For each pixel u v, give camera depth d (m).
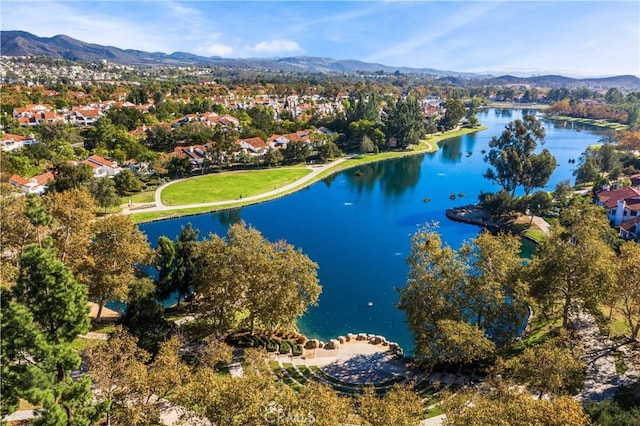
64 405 30.88
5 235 50.78
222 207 125.19
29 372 28.23
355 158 195.00
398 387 36.91
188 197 131.88
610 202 110.31
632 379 47.56
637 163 153.75
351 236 108.19
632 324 57.75
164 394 36.88
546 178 122.12
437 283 51.59
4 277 44.97
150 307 52.34
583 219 81.81
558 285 55.25
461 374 51.34
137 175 146.12
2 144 157.00
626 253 55.72
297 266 55.75
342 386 48.50
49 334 33.53
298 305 54.88
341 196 143.75
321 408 30.39
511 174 123.00
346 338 60.78
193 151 169.50
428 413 43.00
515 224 112.19
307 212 126.81
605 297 52.00
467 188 153.75
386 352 57.28
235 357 53.53
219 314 56.47
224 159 167.38
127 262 60.38
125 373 35.56
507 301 53.03
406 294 53.88
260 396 31.70
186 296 70.19
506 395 34.72
